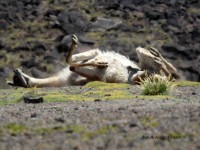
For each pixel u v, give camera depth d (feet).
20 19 358.84
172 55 331.57
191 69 323.37
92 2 374.43
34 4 371.15
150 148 76.64
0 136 87.76
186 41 344.49
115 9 370.32
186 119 93.76
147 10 369.71
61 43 330.13
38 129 91.25
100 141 80.74
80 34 342.44
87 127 90.89
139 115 99.96
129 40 338.54
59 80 194.29
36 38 343.26
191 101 134.92
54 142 81.30
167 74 188.24
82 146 77.66
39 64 316.81
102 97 153.48
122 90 168.35
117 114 103.91
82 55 189.78
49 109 126.00
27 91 176.04
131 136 83.61
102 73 188.03
